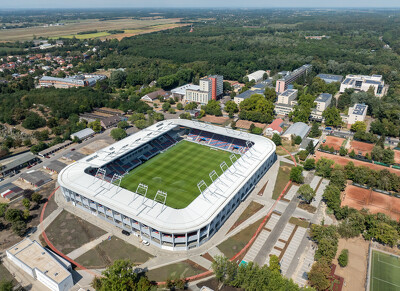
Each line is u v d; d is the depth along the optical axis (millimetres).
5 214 128250
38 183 158875
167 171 173750
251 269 98812
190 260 113312
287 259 113312
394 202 145750
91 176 144500
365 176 158375
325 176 167500
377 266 109375
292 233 126375
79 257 114188
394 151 197000
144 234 123562
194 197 148375
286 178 167750
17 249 111312
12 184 159375
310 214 138000
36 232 126562
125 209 122688
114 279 94875
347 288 100688
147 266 110438
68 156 187250
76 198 139250
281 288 90812
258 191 156125
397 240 119375
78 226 130250
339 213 132375
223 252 117312
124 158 180000
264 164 169000
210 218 118375
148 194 150250
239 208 143000
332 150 195125
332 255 108125
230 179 143250
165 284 102688
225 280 100500
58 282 96688
